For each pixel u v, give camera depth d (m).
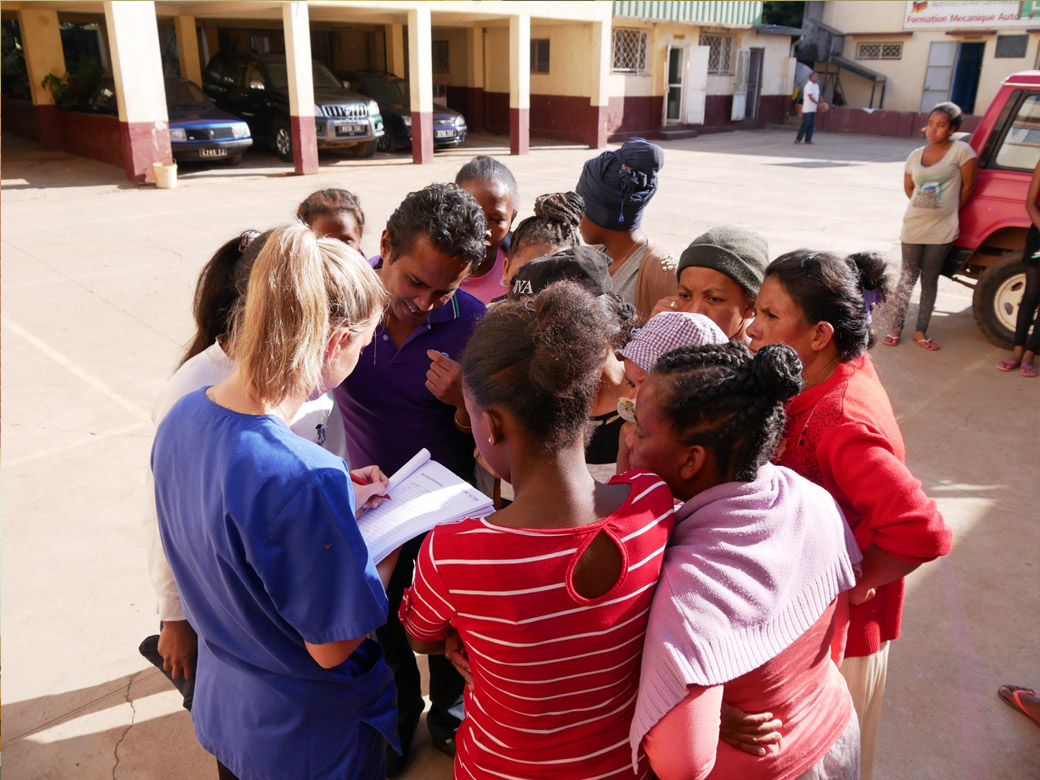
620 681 1.29
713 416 1.32
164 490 1.47
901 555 1.55
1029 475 4.34
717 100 24.23
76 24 17.69
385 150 17.86
